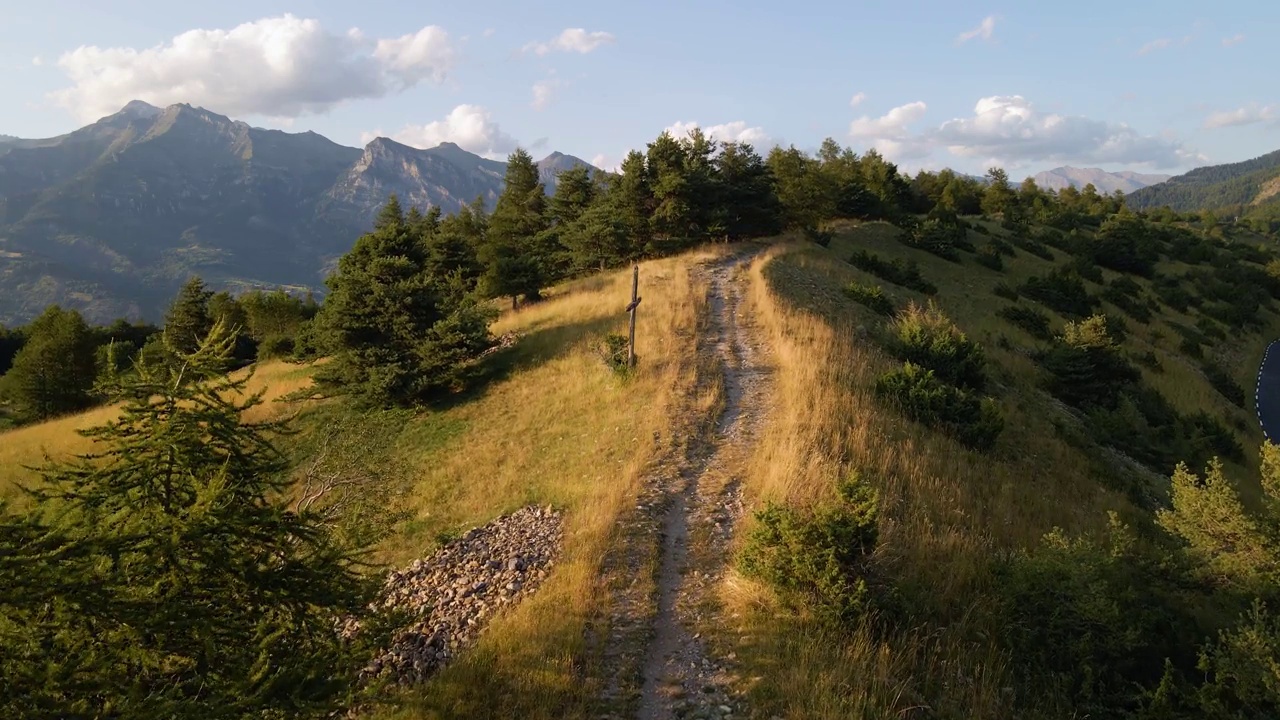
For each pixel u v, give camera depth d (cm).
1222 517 852
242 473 592
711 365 1789
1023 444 1719
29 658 414
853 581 731
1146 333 4353
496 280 3020
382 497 1137
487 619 819
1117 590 790
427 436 1786
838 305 2547
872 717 560
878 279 3409
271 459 629
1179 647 772
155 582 484
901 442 1312
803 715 560
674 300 2456
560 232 4184
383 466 1277
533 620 749
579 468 1302
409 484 1346
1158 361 3681
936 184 8206
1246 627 665
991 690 621
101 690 416
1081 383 2547
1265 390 4159
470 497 1320
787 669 630
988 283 4331
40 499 524
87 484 541
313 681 512
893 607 714
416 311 2109
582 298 2769
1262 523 822
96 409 2689
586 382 1850
